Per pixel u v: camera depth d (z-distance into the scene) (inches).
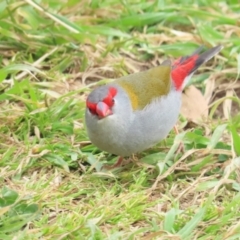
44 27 517.0
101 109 374.9
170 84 406.9
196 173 405.7
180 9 548.4
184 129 453.1
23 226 361.1
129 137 390.3
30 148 415.8
